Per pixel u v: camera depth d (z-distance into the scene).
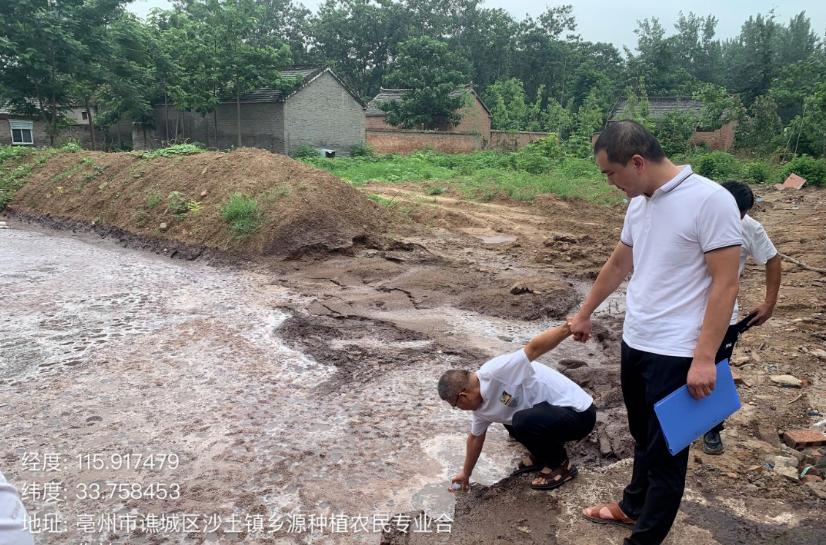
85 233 11.46
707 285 2.37
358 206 10.83
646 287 2.46
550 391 3.20
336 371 5.09
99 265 8.88
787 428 3.89
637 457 2.83
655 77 51.28
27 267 8.63
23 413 4.30
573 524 3.06
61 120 25.73
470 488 3.46
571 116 38.12
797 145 29.72
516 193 15.77
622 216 14.03
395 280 8.00
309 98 29.14
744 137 33.94
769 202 16.09
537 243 10.66
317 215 9.62
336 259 9.07
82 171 13.46
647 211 2.44
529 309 6.76
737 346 5.35
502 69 56.28
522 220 13.20
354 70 52.03
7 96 23.42
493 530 3.04
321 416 4.30
